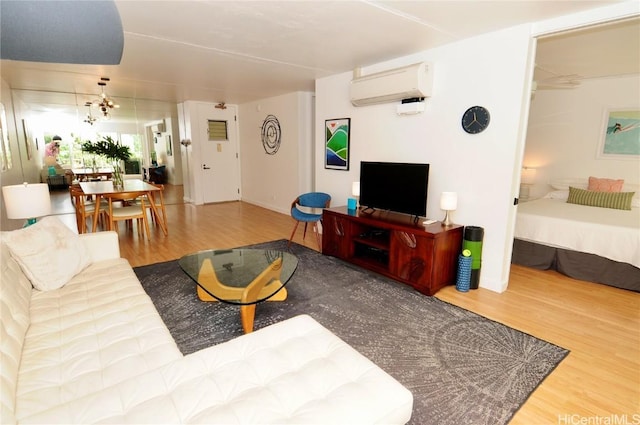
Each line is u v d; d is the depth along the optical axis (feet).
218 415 3.62
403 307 8.80
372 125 12.82
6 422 3.36
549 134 16.60
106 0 2.15
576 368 6.37
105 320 5.59
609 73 13.99
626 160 14.61
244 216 20.11
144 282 10.24
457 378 6.07
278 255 9.85
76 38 2.24
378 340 7.29
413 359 6.63
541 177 17.06
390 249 10.35
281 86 17.10
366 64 12.44
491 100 9.24
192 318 8.16
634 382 6.00
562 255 10.93
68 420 3.53
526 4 7.23
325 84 14.70
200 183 23.81
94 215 14.24
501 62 8.91
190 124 22.74
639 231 9.46
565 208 12.82
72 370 4.38
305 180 19.47
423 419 5.12
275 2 7.18
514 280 10.63
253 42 9.92
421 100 10.81
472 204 10.03
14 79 14.66
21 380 4.13
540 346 7.07
